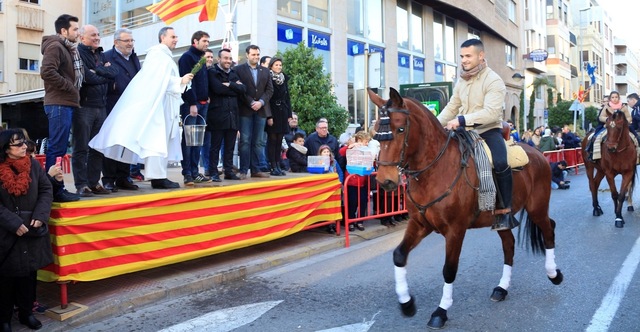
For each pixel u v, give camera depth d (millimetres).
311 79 13977
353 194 8578
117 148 5918
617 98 10125
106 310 4926
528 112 40656
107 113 6559
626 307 4812
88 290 5465
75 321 4691
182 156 6797
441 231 4504
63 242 4766
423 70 25109
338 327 4520
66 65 5430
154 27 19391
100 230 5066
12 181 4191
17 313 4848
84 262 4938
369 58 10906
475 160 4570
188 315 4977
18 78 23109
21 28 23172
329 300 5301
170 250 5719
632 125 10695
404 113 4027
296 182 7379
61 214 4742
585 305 4895
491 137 4926
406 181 4605
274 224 7016
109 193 5883
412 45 24234
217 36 16969
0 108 19719
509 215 4828
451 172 4402
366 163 8141
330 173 8336
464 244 7645
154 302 5363
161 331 4555
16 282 4449
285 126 8562
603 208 10953
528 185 5246
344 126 14398
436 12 26500
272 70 8547
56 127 5434
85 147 5801
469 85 5004
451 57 27922
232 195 6422
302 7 17844
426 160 4348
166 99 6230
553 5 48062
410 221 4711
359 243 8195
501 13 33531
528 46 41938
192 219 5961
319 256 7363
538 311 4777
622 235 8008
